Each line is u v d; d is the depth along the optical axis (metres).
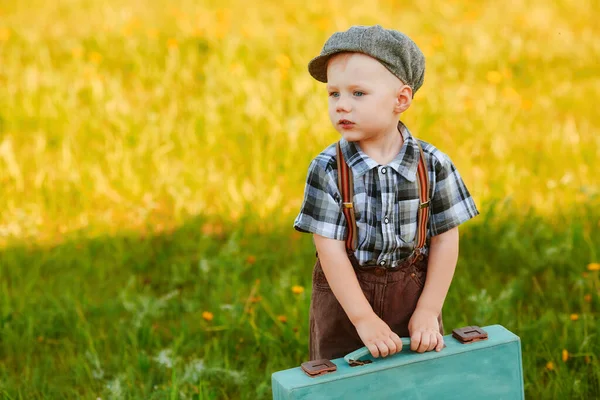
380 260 2.16
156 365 3.05
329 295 2.27
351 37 2.01
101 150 5.17
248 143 5.24
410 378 2.09
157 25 7.61
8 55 6.77
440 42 7.19
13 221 4.38
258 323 3.32
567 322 3.17
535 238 3.98
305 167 4.90
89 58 6.85
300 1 8.53
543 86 6.37
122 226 4.38
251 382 2.95
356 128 2.05
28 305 3.50
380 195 2.11
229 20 7.81
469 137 5.31
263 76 6.26
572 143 5.09
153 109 5.82
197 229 4.26
